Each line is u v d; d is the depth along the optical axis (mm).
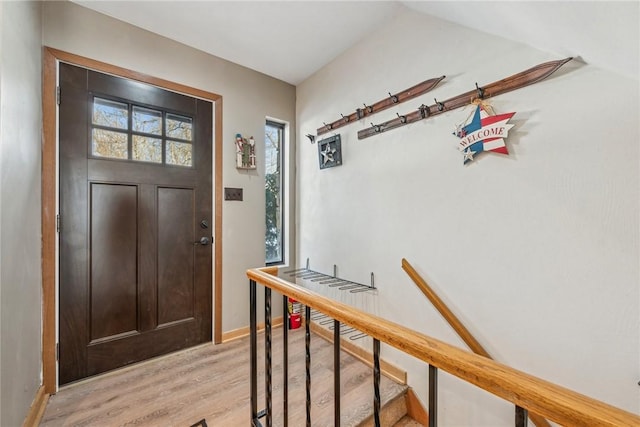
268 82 2516
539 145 1156
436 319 1543
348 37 1980
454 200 1453
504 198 1264
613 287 991
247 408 1472
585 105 1038
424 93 1599
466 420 1414
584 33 806
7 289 1102
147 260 1900
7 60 1104
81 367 1659
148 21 1810
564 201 1094
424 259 1598
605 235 1005
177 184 2025
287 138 2672
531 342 1189
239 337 2295
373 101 1919
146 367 1838
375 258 1900
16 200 1195
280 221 2709
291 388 1647
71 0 1618
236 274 2305
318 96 2426
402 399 1648
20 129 1240
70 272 1625
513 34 1143
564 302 1101
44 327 1524
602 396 1016
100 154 1729
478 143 1330
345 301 2107
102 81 1733
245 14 1746
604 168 1002
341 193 2184
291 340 2266
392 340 608
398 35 1749
